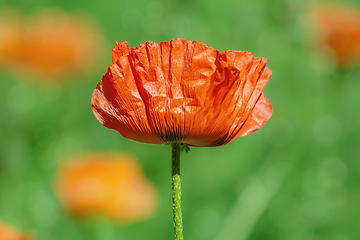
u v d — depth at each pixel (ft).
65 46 4.22
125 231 3.74
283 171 4.12
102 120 2.06
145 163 4.29
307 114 4.45
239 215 3.68
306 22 4.44
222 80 2.01
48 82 4.33
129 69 2.03
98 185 3.18
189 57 2.02
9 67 4.19
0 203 3.58
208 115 2.03
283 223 4.02
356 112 4.48
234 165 4.25
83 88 4.44
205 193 4.18
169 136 2.04
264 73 2.11
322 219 4.13
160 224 4.00
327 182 4.27
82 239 3.28
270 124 4.38
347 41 4.33
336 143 4.40
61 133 4.17
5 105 3.92
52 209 3.55
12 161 3.76
